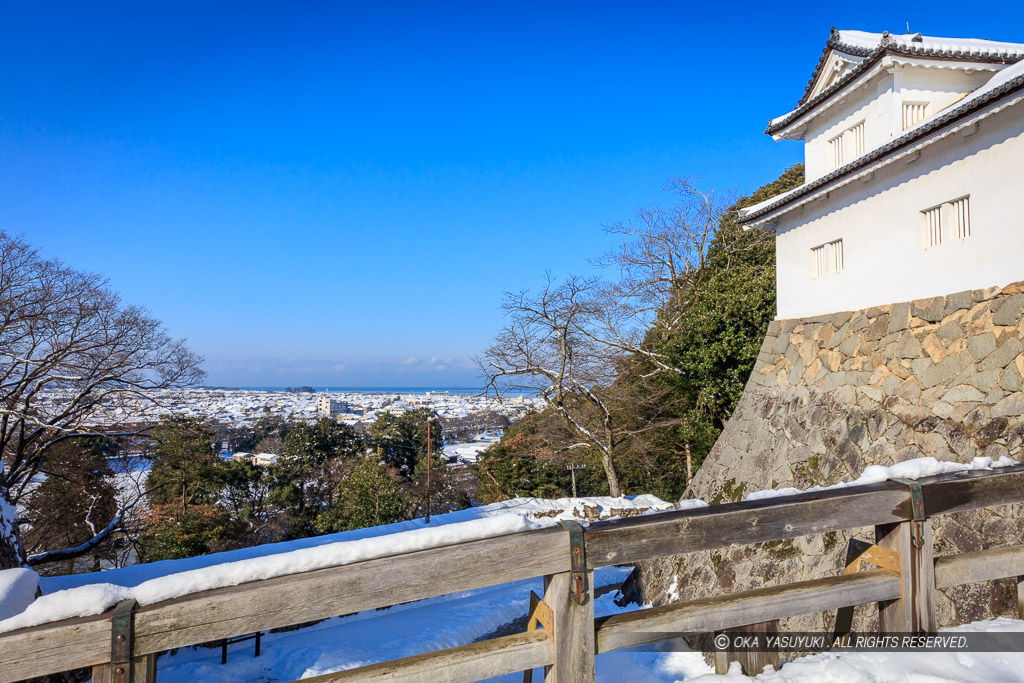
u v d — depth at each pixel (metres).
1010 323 6.67
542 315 20.73
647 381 21.80
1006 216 6.95
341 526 28.00
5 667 1.69
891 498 2.73
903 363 8.21
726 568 8.93
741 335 16.69
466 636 12.50
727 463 11.71
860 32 12.34
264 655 11.56
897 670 2.51
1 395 16.94
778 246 11.91
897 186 8.71
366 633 12.67
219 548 25.72
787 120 12.14
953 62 9.37
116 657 1.77
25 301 17.05
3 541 10.34
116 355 18.94
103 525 26.09
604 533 2.29
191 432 26.05
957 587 5.26
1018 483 2.95
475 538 2.25
